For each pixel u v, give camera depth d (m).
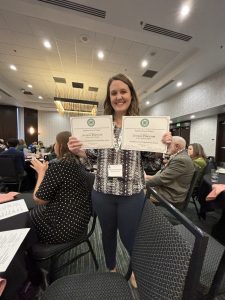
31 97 9.31
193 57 4.42
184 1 2.70
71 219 1.25
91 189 1.43
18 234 0.83
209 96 5.42
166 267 0.62
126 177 1.17
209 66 4.75
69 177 1.27
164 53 4.40
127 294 0.88
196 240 0.53
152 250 0.73
